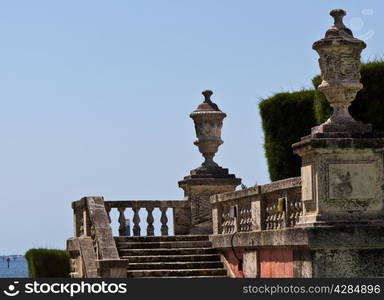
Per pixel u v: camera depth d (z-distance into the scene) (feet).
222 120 151.02
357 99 120.78
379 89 119.24
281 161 133.90
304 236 96.89
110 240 130.72
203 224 148.87
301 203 102.17
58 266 153.48
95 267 131.44
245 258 120.06
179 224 149.28
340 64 97.91
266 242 110.22
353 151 96.02
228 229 128.98
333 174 96.02
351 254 95.81
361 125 97.30
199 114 150.00
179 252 134.82
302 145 97.55
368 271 95.91
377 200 96.48
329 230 95.09
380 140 96.17
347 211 96.07
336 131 96.84
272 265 110.01
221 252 131.75
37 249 154.81
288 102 133.39
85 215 140.77
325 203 95.91
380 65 119.65
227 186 149.28
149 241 138.82
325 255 95.91
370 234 95.25
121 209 147.95
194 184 148.77
